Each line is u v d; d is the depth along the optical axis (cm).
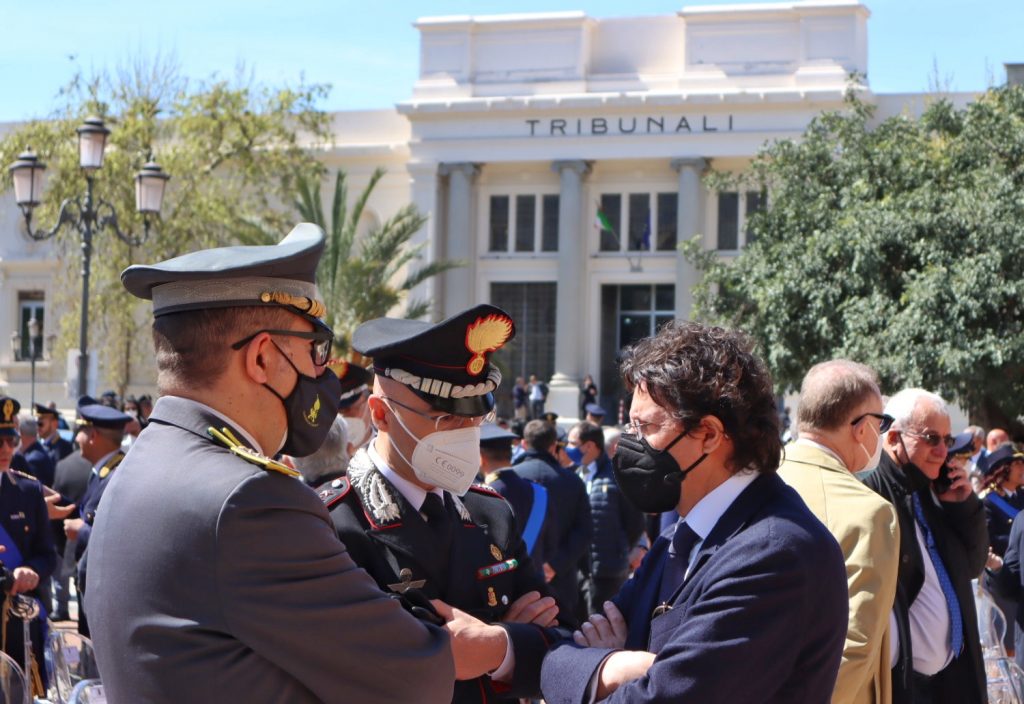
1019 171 2108
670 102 3806
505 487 837
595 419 1678
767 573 273
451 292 4009
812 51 3781
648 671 275
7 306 4231
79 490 1048
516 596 349
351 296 2706
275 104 3388
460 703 320
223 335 252
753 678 268
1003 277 1973
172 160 3139
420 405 333
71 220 1930
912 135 2311
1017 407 2006
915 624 461
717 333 306
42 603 761
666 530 330
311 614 236
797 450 426
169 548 234
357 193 4075
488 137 3966
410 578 324
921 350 1930
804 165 2350
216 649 231
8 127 4119
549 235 4078
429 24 4056
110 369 3291
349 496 337
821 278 2127
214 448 246
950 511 480
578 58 3975
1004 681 502
